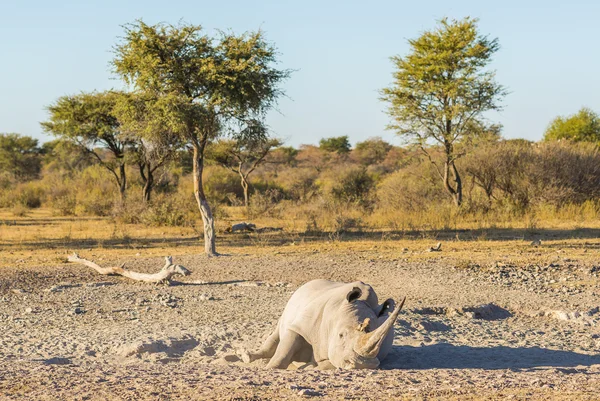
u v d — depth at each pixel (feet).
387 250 64.44
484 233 74.49
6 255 65.36
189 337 29.99
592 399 16.55
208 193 145.79
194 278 49.88
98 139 117.80
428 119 99.25
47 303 40.01
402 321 33.30
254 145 69.15
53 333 31.68
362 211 106.01
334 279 48.49
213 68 61.11
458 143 99.19
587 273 49.57
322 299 22.57
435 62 97.91
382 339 18.89
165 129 62.95
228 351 27.89
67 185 158.61
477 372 21.18
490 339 30.37
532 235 74.95
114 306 38.78
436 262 55.11
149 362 25.89
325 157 300.40
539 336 31.65
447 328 33.06
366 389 18.02
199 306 38.22
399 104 99.40
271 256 61.05
